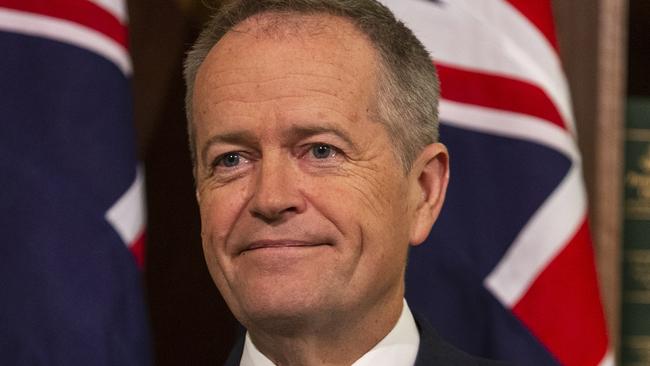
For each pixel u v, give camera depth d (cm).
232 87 206
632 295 392
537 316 335
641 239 393
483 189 339
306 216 202
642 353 390
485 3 346
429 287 335
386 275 211
